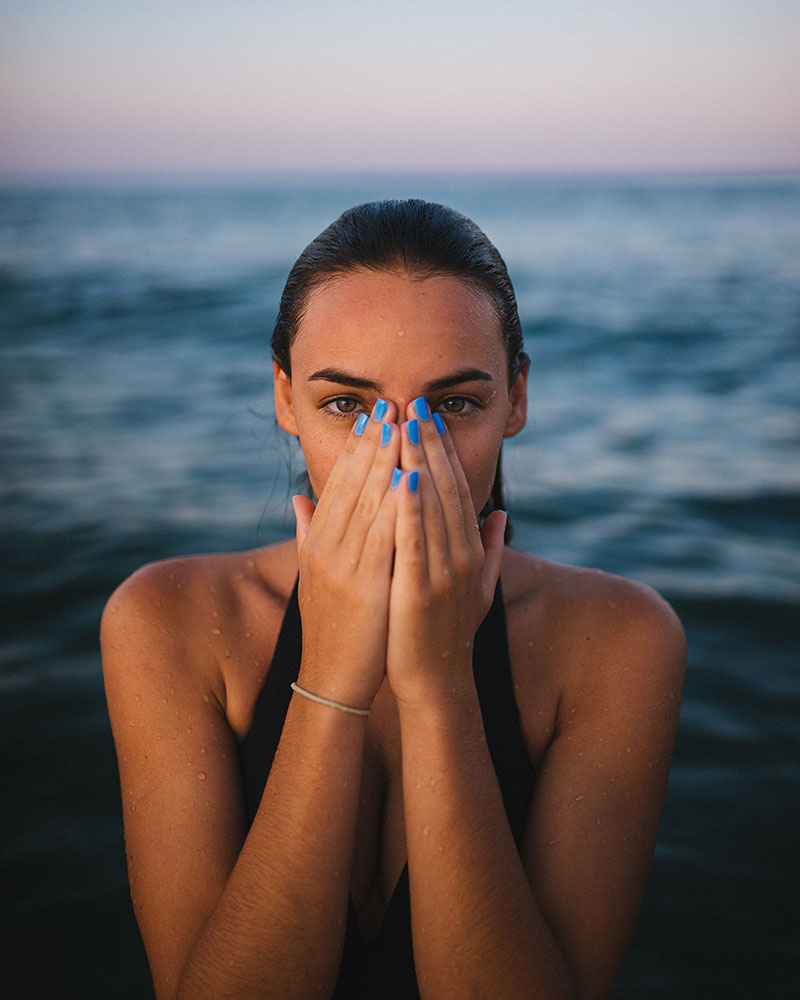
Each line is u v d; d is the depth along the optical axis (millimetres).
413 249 1297
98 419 10258
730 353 15281
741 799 3578
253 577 1657
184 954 1284
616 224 60406
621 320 19000
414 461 1253
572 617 1595
